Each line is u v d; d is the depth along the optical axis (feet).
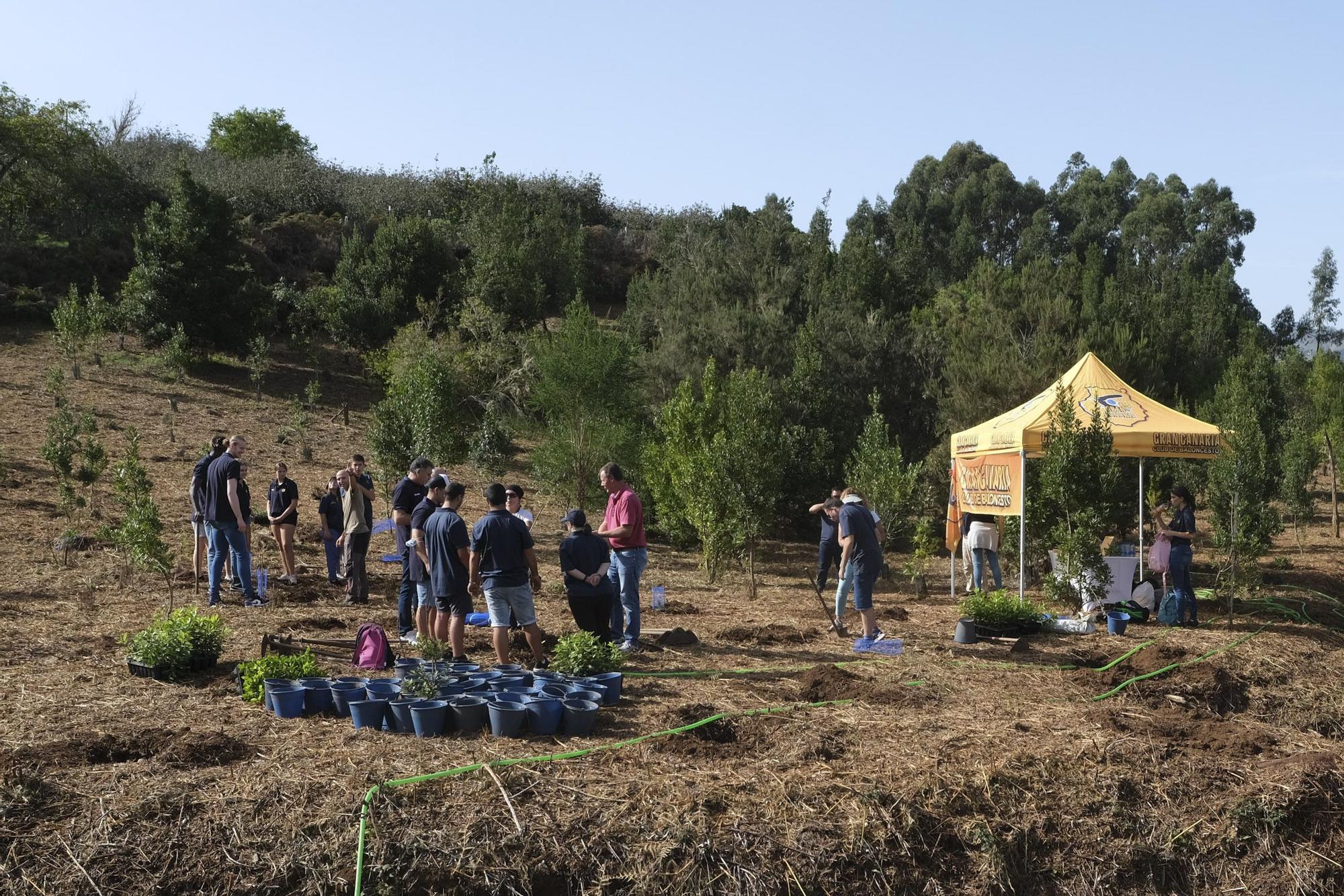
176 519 55.26
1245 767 22.21
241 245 138.51
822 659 31.60
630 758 20.42
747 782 19.38
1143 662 30.68
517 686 24.64
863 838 18.26
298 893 16.28
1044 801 20.30
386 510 65.46
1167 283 159.12
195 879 16.24
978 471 46.78
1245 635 35.91
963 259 246.06
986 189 291.58
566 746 21.11
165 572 36.81
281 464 43.65
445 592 28.22
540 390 73.10
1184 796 21.04
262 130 226.38
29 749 19.42
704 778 19.54
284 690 23.04
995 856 18.85
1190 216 283.38
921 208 283.18
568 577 30.37
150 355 109.09
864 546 33.53
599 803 18.21
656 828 17.70
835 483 77.41
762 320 91.81
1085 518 39.37
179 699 24.18
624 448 69.05
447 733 21.93
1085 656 32.40
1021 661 31.68
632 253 195.21
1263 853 20.35
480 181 199.82
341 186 188.14
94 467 50.98
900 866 18.29
